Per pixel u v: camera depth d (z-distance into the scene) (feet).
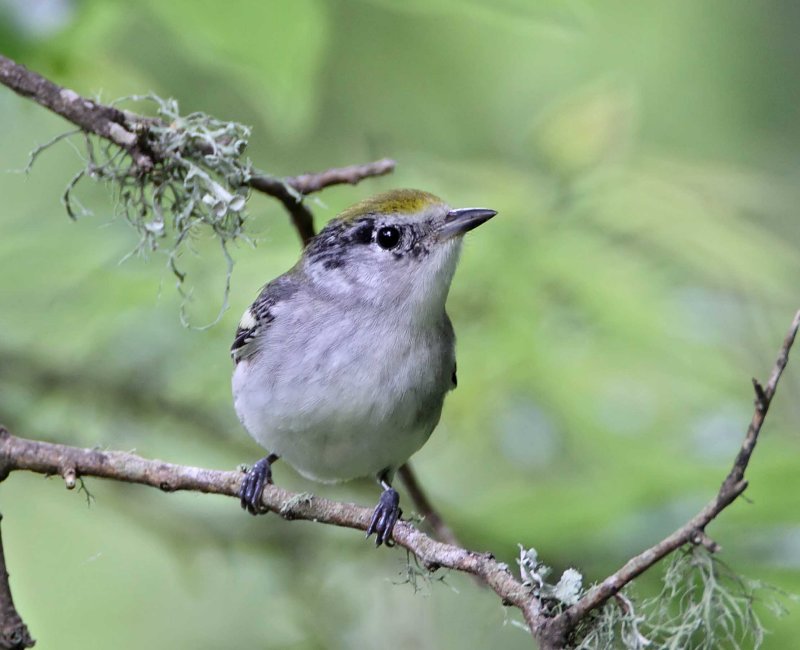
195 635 43.37
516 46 47.21
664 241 36.45
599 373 36.09
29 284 35.32
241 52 30.68
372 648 39.50
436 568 22.16
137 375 39.78
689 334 35.99
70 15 30.73
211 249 35.60
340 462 30.83
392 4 31.35
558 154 37.60
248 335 30.91
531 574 21.38
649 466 34.12
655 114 47.65
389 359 29.71
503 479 39.68
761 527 32.32
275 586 40.93
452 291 36.35
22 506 44.47
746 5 48.85
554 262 35.65
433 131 46.37
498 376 36.40
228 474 24.06
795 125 47.83
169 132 26.61
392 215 30.50
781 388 37.01
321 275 30.78
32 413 40.14
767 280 35.96
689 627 21.31
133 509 41.34
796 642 30.96
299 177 29.35
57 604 43.57
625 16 48.11
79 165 41.55
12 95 37.42
